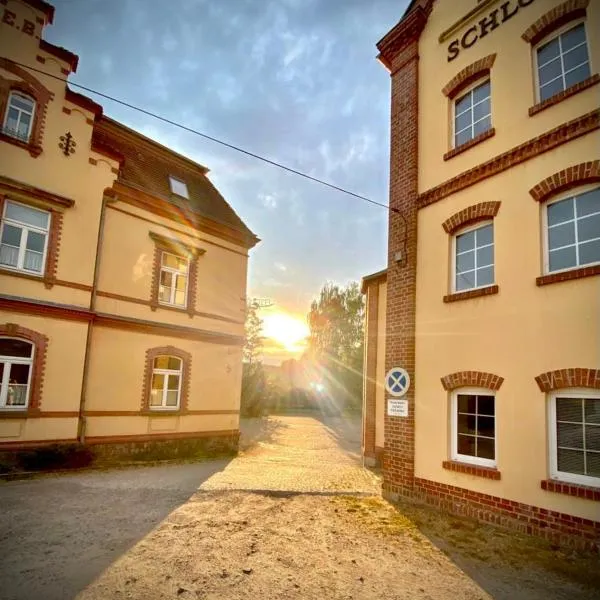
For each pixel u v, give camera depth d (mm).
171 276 14688
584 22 6836
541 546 5746
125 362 12797
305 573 4742
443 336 7938
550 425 6160
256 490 8523
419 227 8945
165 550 5246
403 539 5953
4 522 6180
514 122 7473
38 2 11562
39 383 10711
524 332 6629
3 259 10586
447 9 9211
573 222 6457
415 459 8008
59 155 11633
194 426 14445
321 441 19984
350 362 44344
